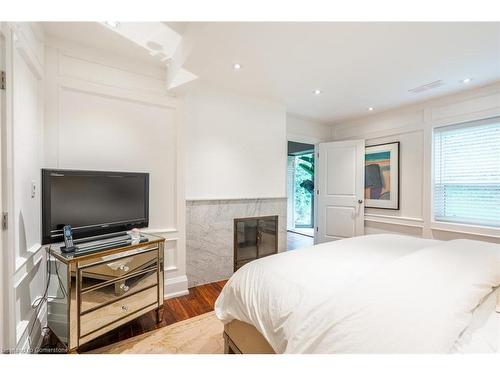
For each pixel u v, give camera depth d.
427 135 3.20
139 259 1.89
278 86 2.78
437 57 2.10
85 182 1.79
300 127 4.07
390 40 1.83
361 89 2.85
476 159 2.82
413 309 0.83
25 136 1.55
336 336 0.83
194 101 2.76
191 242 2.73
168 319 2.08
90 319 1.58
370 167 3.87
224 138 2.98
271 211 3.37
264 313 1.15
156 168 2.45
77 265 1.51
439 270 1.10
